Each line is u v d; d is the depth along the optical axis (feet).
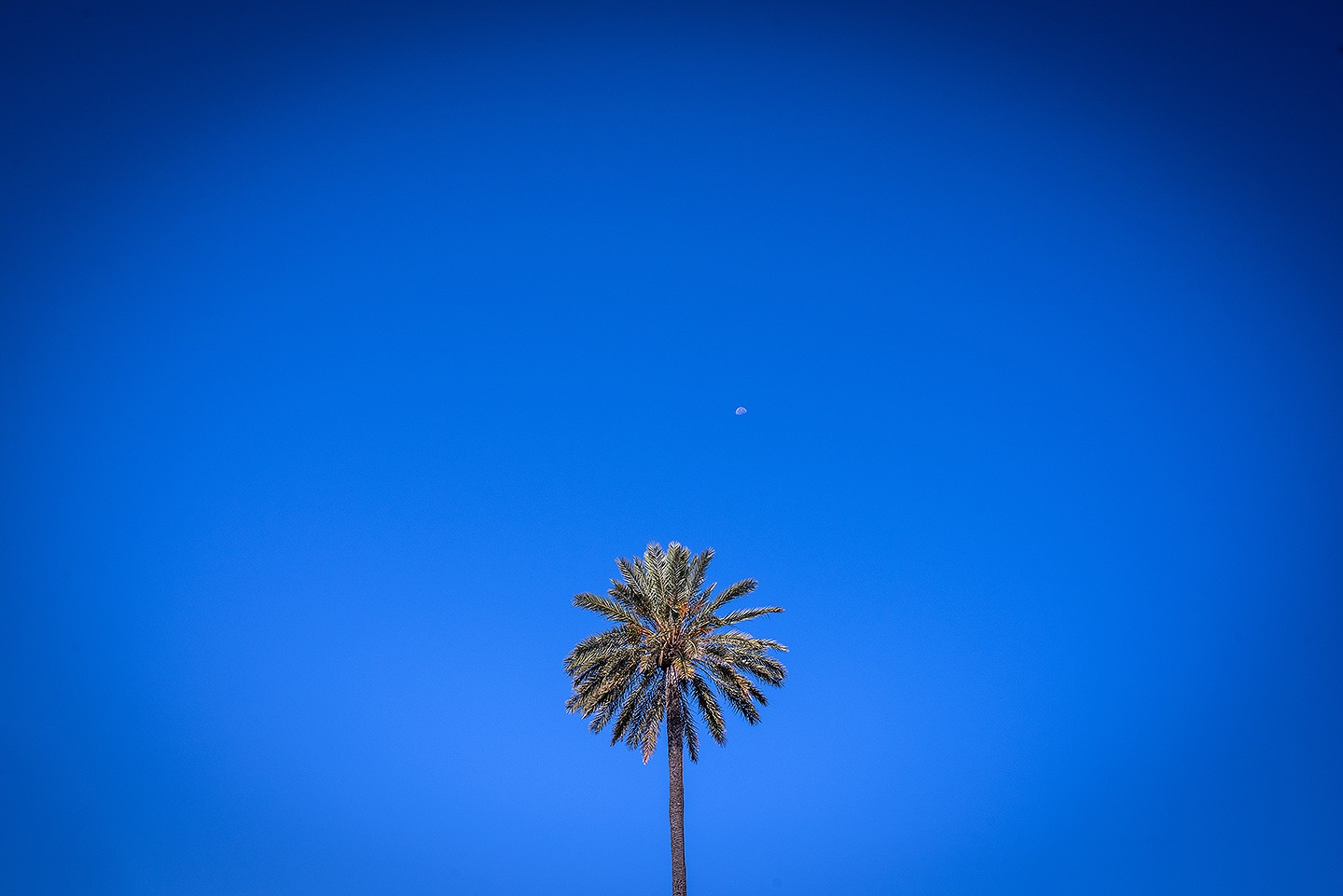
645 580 129.39
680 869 118.32
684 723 126.21
